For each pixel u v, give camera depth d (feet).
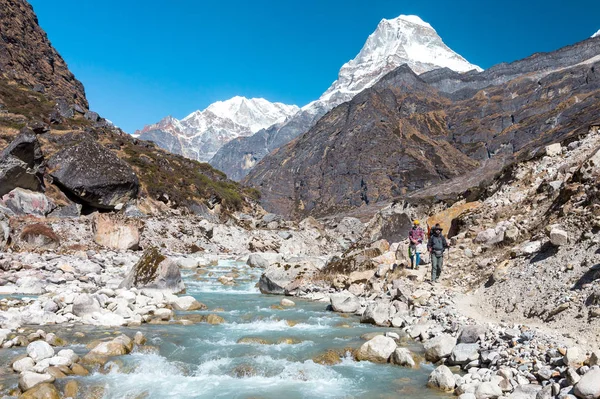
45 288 52.54
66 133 159.12
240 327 40.83
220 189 205.26
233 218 179.22
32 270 60.59
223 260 102.83
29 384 24.89
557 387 22.02
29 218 94.27
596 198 45.11
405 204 119.03
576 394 20.89
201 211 169.68
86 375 27.89
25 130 109.81
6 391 24.57
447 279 50.78
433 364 31.22
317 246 145.18
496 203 65.51
